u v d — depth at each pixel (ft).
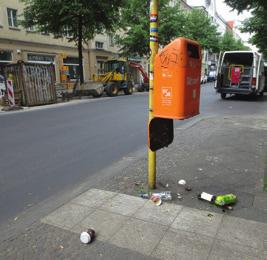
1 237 10.45
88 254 9.34
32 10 66.95
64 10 63.41
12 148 23.02
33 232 10.62
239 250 9.37
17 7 80.43
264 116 37.04
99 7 66.90
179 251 9.38
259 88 61.05
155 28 12.25
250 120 33.30
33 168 18.30
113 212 11.82
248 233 10.24
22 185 15.61
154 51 12.42
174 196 13.12
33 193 14.55
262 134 25.50
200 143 22.45
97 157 20.35
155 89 12.44
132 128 30.35
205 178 15.28
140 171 16.48
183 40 11.64
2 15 76.74
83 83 70.85
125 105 51.24
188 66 12.03
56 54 93.61
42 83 55.98
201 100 59.36
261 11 31.71
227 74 59.52
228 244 9.67
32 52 85.56
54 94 58.39
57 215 11.71
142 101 58.65
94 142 24.59
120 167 18.07
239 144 22.02
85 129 30.01
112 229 10.64
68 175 16.94
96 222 11.14
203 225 10.77
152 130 13.05
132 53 106.93
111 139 25.58
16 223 11.51
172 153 19.77
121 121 34.58
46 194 14.37
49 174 17.19
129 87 82.23
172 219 11.19
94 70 109.50
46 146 23.47
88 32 75.87
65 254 9.37
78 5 62.69
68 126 31.76
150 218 11.30
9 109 47.57
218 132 26.53
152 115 12.82
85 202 12.74
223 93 61.77
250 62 58.34
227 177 15.38
